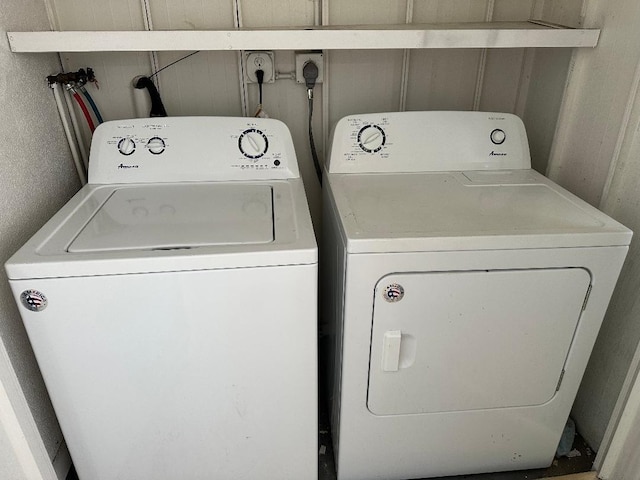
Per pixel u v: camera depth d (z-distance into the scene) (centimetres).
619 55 136
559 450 163
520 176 157
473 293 121
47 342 111
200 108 180
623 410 143
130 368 117
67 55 164
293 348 121
